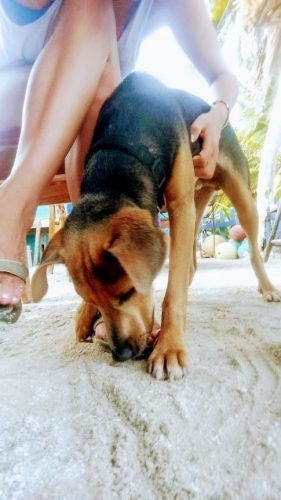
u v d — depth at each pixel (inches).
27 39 27.0
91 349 20.1
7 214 19.0
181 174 21.9
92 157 21.0
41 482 9.8
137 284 14.2
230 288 39.4
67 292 45.9
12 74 28.7
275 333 20.3
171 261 19.8
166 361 16.1
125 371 16.7
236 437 11.3
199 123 23.8
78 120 21.2
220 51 31.6
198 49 30.7
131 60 31.0
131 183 19.1
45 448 11.2
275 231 75.5
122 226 16.2
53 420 12.7
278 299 31.0
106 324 18.1
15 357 19.5
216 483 9.5
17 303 19.1
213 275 57.1
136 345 18.1
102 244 17.1
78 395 14.4
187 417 12.4
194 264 34.0
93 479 9.9
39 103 20.5
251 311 26.6
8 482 9.8
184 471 9.9
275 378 14.9
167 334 17.7
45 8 25.6
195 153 25.0
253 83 94.3
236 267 72.1
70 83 20.6
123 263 14.6
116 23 28.7
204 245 120.8
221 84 29.0
